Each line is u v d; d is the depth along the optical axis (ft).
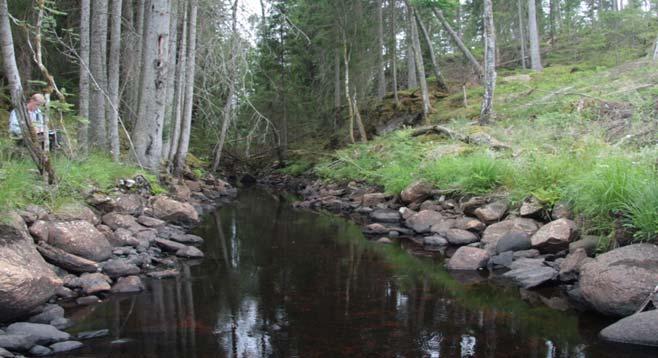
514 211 28.32
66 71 58.23
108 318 17.58
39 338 15.08
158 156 43.55
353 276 23.44
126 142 51.26
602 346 14.93
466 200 33.30
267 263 26.09
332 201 49.57
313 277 23.32
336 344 15.51
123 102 52.54
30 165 25.53
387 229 34.37
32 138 23.16
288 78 96.22
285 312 18.44
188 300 19.77
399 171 43.78
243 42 47.75
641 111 36.76
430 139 49.98
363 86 89.25
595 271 17.79
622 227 20.52
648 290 16.16
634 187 20.35
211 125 67.72
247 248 29.91
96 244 22.75
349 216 43.45
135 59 52.95
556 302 19.20
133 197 32.99
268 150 97.81
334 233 35.12
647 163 22.56
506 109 51.80
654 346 14.67
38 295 16.60
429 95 73.15
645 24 72.90
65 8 52.29
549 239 23.11
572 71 66.39
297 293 20.83
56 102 23.70
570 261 21.06
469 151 40.16
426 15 80.12
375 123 75.41
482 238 27.27
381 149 55.47
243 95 52.95
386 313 18.29
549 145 34.81
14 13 45.88
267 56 76.69
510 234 25.05
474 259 24.41
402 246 30.01
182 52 49.73
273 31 86.38
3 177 20.80
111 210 28.91
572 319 17.35
